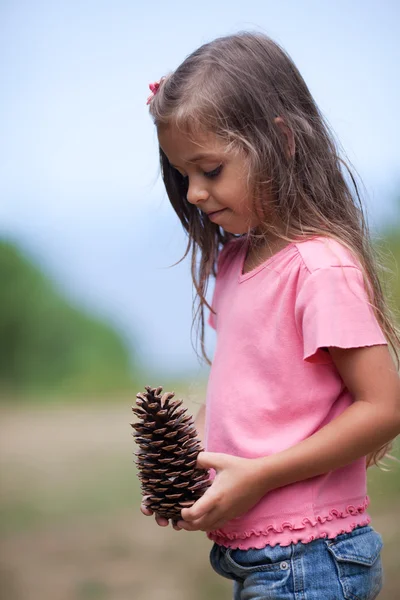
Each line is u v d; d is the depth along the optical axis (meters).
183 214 2.36
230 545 1.97
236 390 2.01
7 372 10.09
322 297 1.88
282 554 1.89
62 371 10.17
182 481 1.90
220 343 2.12
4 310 10.11
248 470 1.86
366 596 1.93
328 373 1.93
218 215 2.08
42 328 10.23
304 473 1.86
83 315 10.38
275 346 1.97
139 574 3.91
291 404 1.94
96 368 10.20
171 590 3.67
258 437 1.96
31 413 8.90
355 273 1.91
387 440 1.85
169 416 1.90
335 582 1.88
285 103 2.13
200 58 2.12
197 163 2.05
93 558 4.16
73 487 5.57
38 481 5.75
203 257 2.34
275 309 1.98
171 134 2.06
